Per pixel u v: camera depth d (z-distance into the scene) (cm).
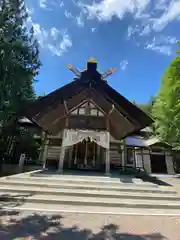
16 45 917
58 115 1016
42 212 375
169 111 1417
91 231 294
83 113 1024
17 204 419
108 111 946
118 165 1217
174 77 1170
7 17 900
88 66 1111
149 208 441
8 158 1280
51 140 1212
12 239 255
